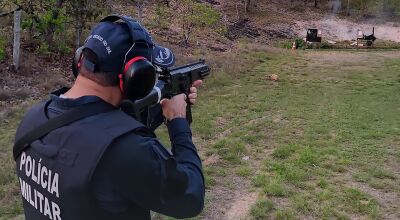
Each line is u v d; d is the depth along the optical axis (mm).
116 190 1297
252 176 5840
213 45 18812
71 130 1326
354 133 7988
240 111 9602
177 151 1527
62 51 12594
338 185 5582
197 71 1790
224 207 4977
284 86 12672
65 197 1301
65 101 1369
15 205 4758
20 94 9438
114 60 1369
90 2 13477
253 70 14812
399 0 34281
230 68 14016
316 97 11383
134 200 1327
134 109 1455
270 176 5805
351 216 4793
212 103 10172
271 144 7336
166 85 1617
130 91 1386
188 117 1759
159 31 18953
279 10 32344
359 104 10688
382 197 5297
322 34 29219
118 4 20844
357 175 5906
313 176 5867
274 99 10891
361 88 12883
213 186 5512
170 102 1625
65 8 13258
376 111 9984
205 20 20375
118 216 1321
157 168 1312
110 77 1381
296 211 4836
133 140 1309
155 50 1647
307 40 25922
